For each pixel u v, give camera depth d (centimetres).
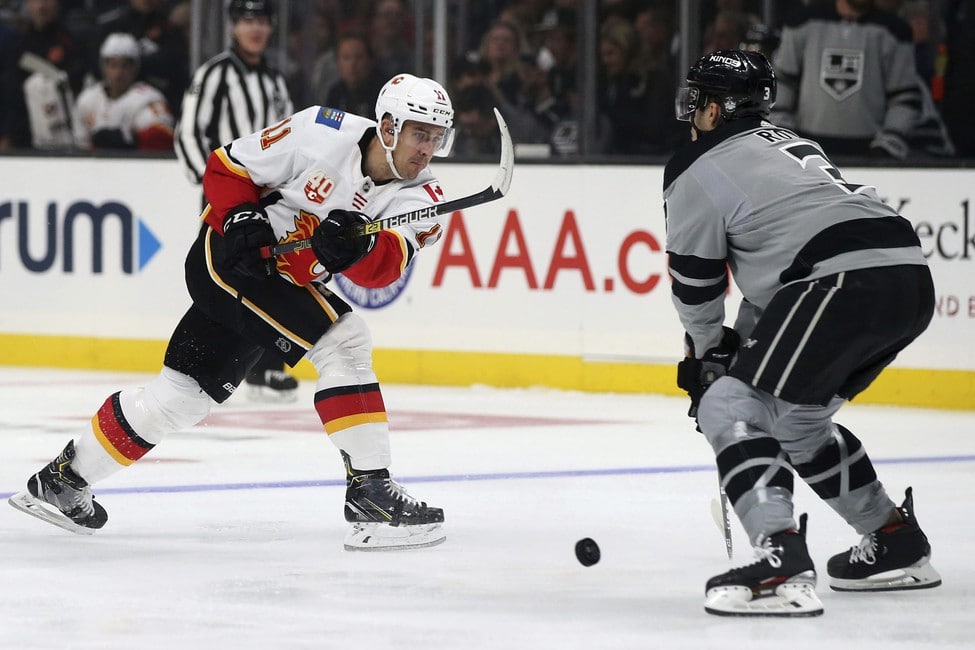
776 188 1120
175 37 3347
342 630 1028
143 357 3259
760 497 1080
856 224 1105
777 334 1088
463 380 3022
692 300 1155
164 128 3334
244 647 978
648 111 2953
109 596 1142
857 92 2795
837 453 1177
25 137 3481
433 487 1742
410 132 1309
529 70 3050
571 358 2931
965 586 1208
